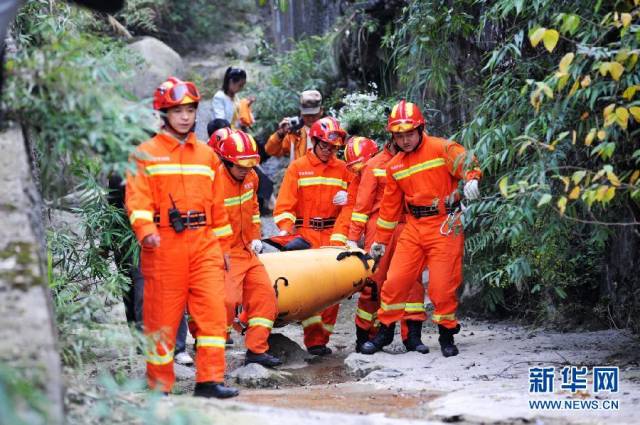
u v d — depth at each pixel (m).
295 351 9.12
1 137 5.56
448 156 8.29
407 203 8.52
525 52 8.74
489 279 9.41
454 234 8.31
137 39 17.67
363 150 9.39
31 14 7.46
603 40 7.38
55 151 5.67
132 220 6.41
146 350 6.08
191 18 20.89
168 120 6.62
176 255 6.54
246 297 8.38
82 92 5.33
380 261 9.16
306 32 17.66
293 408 6.28
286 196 9.54
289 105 15.84
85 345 5.97
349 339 10.26
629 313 9.11
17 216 4.95
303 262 8.77
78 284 8.39
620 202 7.56
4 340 4.09
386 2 13.23
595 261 9.76
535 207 7.30
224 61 19.97
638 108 6.28
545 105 7.37
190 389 7.59
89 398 5.12
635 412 5.85
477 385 7.00
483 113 8.02
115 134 5.45
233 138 8.13
